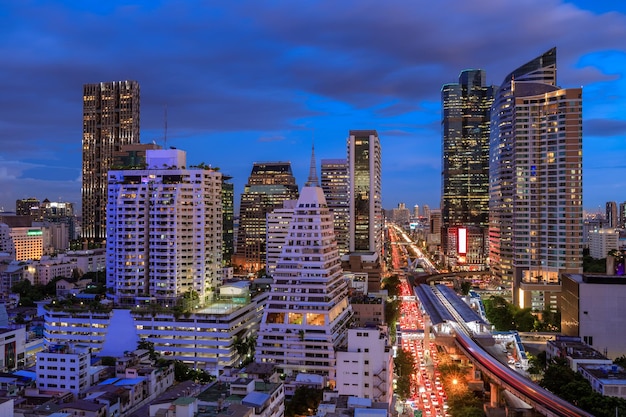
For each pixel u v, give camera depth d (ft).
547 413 621.72
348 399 528.22
